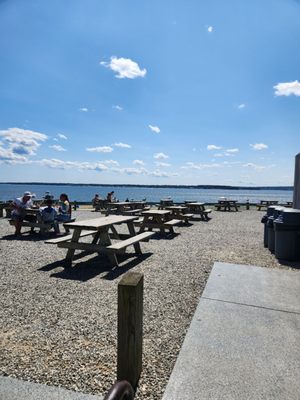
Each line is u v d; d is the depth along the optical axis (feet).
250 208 82.02
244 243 27.96
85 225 19.07
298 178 30.83
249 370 8.40
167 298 14.01
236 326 10.96
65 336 10.39
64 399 7.22
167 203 65.51
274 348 9.52
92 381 7.99
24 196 31.50
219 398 7.32
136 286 7.49
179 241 29.01
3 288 15.17
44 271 18.26
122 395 5.47
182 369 8.43
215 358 8.96
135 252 23.50
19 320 11.58
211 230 36.94
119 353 7.65
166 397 7.35
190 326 10.94
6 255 22.31
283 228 21.06
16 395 7.32
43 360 8.94
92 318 11.80
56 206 48.03
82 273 17.92
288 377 8.12
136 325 7.64
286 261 20.94
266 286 15.25
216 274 17.29
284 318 11.63
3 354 9.25
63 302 13.39
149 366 8.70
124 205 55.42
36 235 31.09
